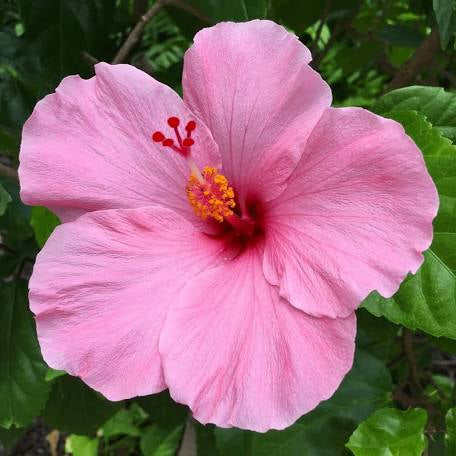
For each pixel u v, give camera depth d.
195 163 0.24
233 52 0.23
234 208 0.25
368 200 0.21
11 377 0.33
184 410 0.42
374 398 0.29
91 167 0.24
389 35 0.37
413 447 0.25
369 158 0.21
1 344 0.34
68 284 0.23
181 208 0.25
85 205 0.24
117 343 0.22
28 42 0.32
